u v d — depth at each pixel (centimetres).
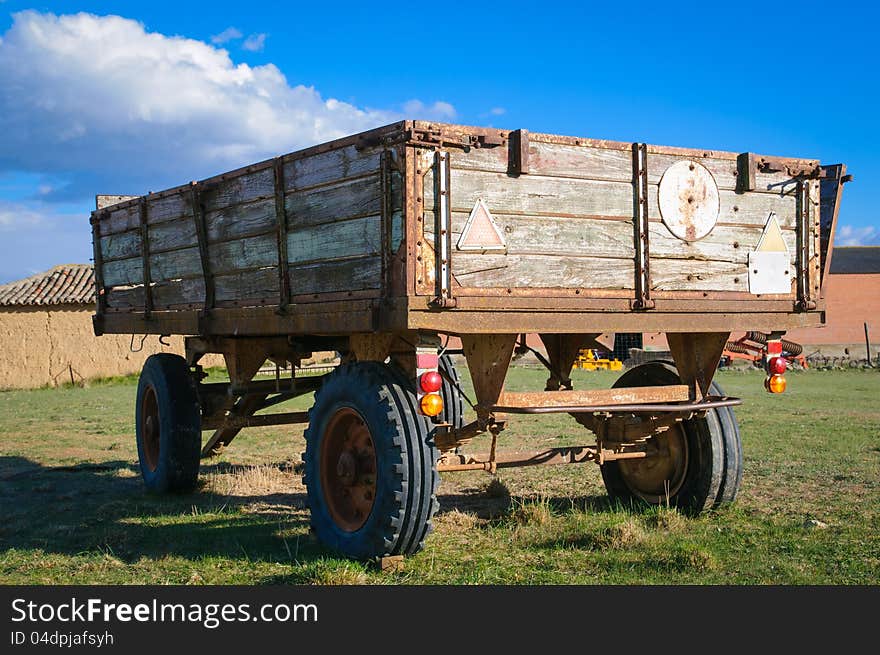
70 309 2373
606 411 545
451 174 470
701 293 564
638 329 538
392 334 534
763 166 586
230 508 696
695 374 609
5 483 823
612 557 520
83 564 525
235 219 635
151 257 780
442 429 550
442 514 652
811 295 611
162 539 588
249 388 727
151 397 789
